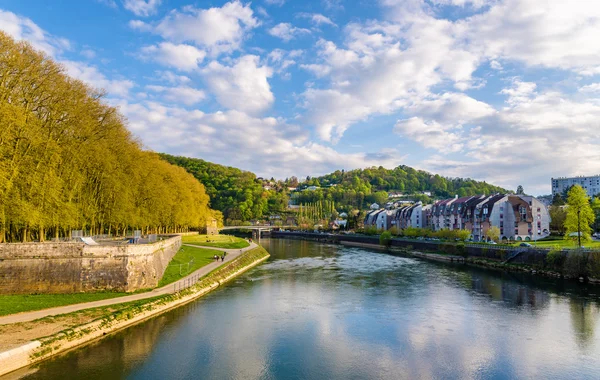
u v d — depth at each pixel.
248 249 106.06
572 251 68.25
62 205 49.12
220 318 43.62
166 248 63.78
